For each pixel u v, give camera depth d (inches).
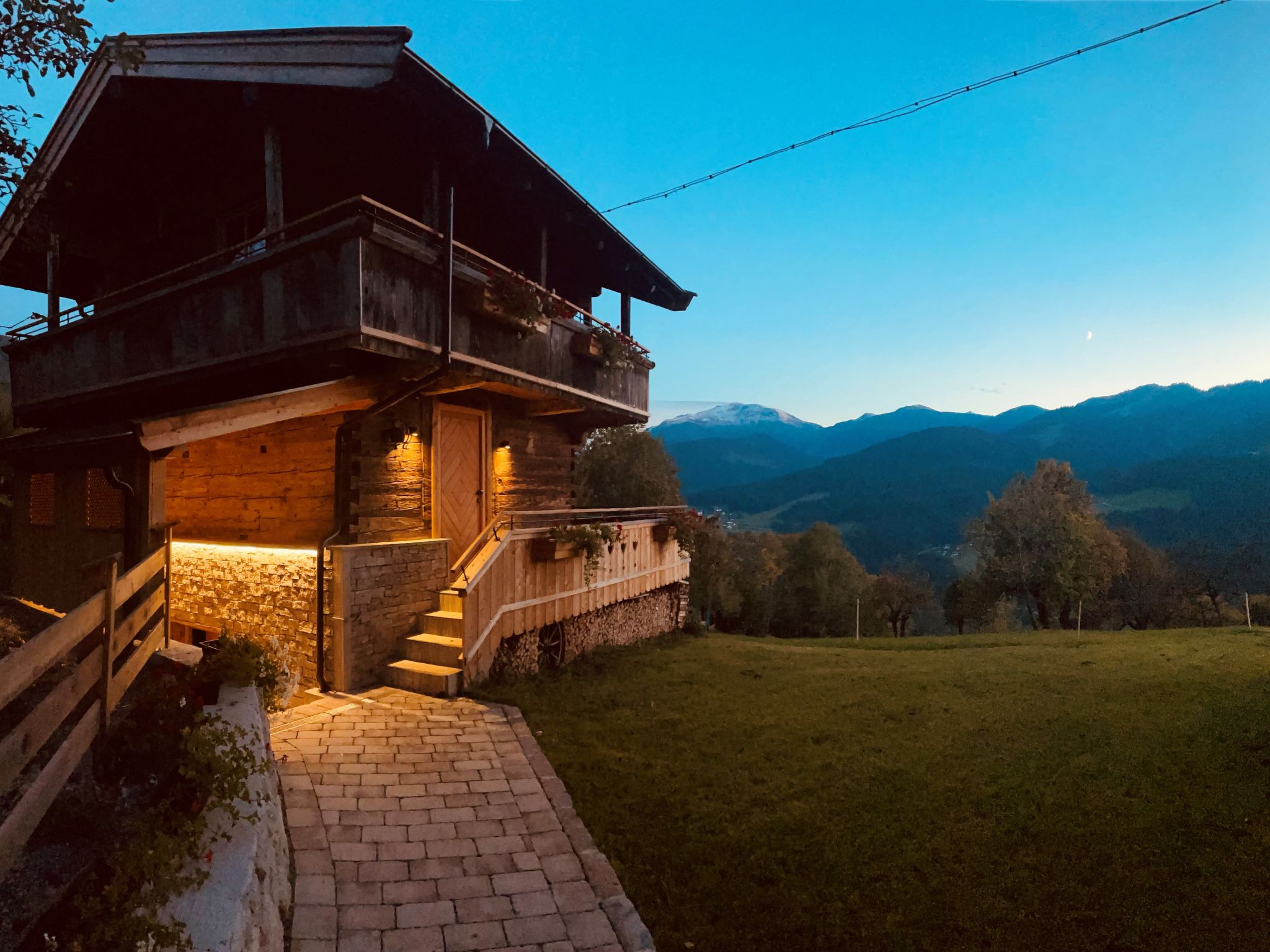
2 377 680.4
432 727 277.4
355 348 265.0
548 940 154.5
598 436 1268.5
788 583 2178.9
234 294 313.0
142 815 118.7
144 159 410.9
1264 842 199.9
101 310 459.5
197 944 95.3
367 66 262.2
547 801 221.8
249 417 262.4
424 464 382.6
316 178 382.0
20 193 204.1
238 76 301.1
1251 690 340.2
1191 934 164.6
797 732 301.4
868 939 164.2
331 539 326.6
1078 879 187.2
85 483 311.0
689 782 245.1
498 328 359.6
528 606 383.9
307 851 178.7
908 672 423.2
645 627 560.4
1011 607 2370.8
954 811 225.1
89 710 136.8
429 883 171.9
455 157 318.7
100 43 187.6
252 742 151.5
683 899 177.0
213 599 385.4
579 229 462.6
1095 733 293.7
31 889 102.9
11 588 391.5
